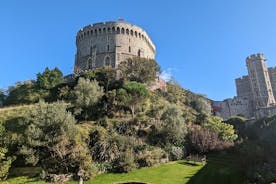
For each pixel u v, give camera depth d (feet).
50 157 146.61
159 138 194.59
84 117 209.56
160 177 144.87
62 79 287.89
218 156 189.98
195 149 195.31
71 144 153.28
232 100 412.57
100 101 223.10
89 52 355.56
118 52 344.28
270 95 472.85
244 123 283.38
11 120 181.47
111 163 157.69
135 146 174.29
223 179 141.79
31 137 150.51
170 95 305.73
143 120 203.82
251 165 153.17
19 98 260.83
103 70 266.57
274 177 132.05
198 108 311.68
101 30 359.05
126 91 228.22
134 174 149.69
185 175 149.18
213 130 217.77
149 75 285.84
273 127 236.63
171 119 202.90
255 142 202.39
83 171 140.97
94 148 163.12
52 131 156.56
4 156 145.07
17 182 135.13
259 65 488.02
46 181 137.69
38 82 272.31
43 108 167.43
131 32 360.69
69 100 235.40
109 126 193.57
